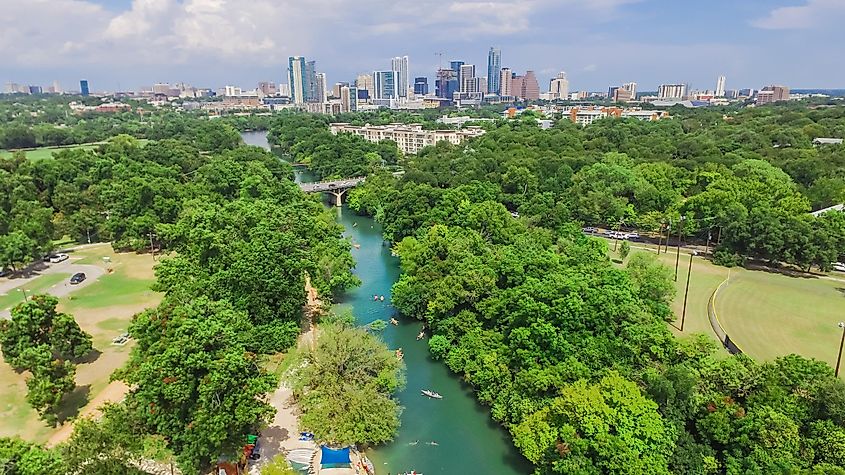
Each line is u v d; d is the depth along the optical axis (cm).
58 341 9281
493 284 11025
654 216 17850
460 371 10162
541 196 18662
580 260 12562
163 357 6831
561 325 8738
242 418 6744
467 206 16900
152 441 6956
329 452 7619
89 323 11675
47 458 5581
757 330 11294
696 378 7738
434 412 9138
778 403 7075
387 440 8362
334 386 8519
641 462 6419
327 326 10525
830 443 6469
